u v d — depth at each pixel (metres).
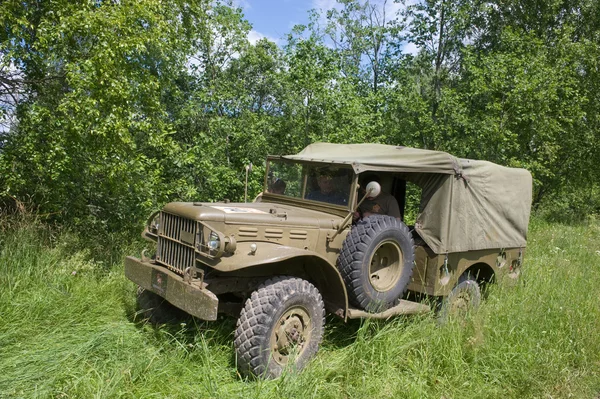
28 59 6.58
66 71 6.09
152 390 3.68
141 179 7.59
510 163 13.03
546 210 18.42
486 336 4.96
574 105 14.84
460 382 4.33
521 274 6.85
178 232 4.45
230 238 4.06
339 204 5.09
